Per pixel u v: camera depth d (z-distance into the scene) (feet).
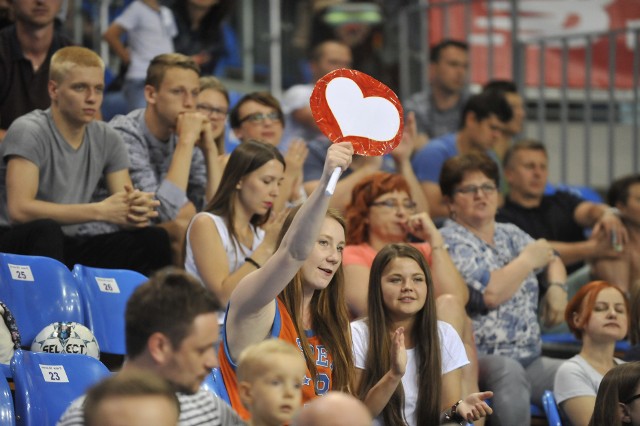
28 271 43.70
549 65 83.20
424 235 50.21
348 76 34.19
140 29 70.49
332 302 40.45
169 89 53.01
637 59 79.66
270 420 28.94
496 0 84.07
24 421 36.09
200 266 46.03
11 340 40.37
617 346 56.08
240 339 35.12
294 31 87.10
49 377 37.17
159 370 26.99
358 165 64.13
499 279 51.49
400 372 38.60
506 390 47.98
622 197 61.98
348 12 86.33
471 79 83.97
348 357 40.27
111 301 45.39
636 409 41.42
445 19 83.30
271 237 45.62
